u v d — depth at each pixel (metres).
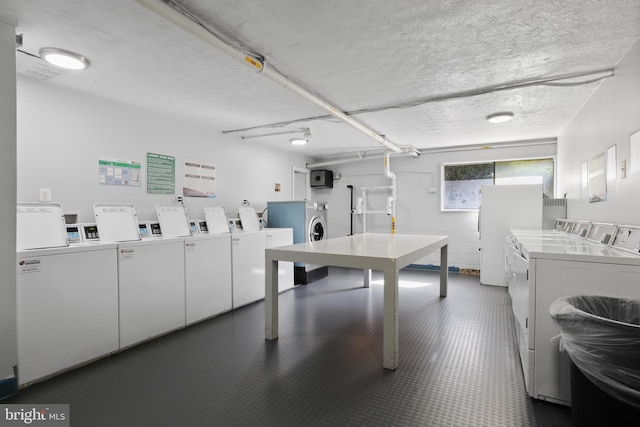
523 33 2.16
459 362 2.49
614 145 2.58
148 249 2.98
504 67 2.69
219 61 2.59
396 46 2.35
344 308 3.93
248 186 5.35
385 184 6.73
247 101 3.54
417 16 1.98
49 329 2.30
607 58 2.50
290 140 5.45
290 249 2.95
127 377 2.31
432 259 6.34
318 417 1.84
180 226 3.88
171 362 2.54
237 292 3.97
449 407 1.92
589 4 1.84
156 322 3.03
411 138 5.30
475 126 4.53
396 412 1.88
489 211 4.98
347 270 6.46
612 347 1.28
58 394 2.10
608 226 2.46
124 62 2.60
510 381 2.21
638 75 2.19
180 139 4.22
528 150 5.48
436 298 4.29
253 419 1.83
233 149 5.06
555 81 2.94
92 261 2.57
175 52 2.44
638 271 1.70
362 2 1.84
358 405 1.95
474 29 2.12
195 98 3.44
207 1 1.83
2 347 2.04
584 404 1.44
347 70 2.75
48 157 2.98
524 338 2.20
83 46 2.34
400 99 3.46
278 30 2.14
